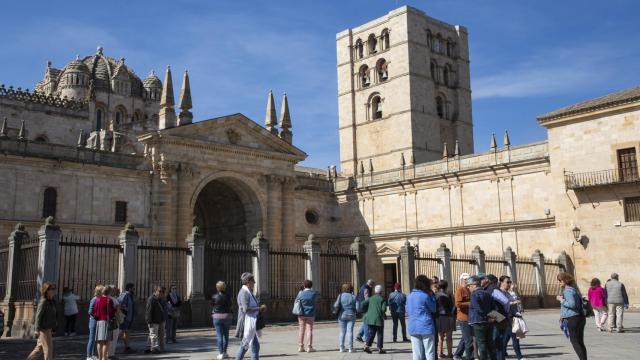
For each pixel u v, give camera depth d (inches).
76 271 1952.5
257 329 727.7
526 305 1946.4
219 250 1549.0
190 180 2235.5
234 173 2378.2
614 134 1948.8
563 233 2042.3
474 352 756.6
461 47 3801.7
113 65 4192.9
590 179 1978.3
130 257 1354.6
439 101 3656.5
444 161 2522.1
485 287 677.9
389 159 3457.2
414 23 3489.2
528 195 2224.4
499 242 2289.6
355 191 2834.6
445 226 2461.9
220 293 832.3
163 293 955.3
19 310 1250.0
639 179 1845.5
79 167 2050.9
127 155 2162.9
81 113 2938.0
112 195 2107.5
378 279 2684.5
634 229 1875.0
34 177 1966.0
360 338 1007.6
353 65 3764.8
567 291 684.7
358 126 3678.6
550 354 826.8
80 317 1280.8
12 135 2546.8
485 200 2348.7
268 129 2559.1
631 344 940.0
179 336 1212.5
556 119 2078.0
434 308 619.5
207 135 2304.4
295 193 2775.6
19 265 1314.0
